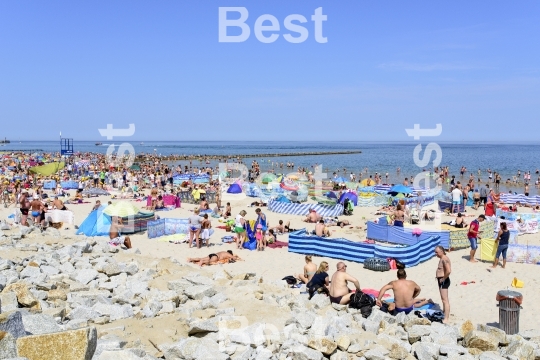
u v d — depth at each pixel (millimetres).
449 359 6852
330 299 9891
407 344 7277
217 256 15375
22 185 34781
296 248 17031
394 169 73125
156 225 19484
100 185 37875
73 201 29828
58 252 11164
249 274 10898
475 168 72688
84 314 6879
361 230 21453
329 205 26172
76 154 94000
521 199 30594
